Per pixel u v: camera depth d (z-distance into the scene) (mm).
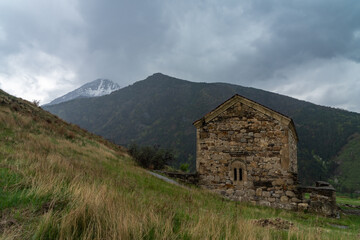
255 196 16688
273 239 6098
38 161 9391
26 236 3838
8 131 17078
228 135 17969
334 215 14727
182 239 4812
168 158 27906
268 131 17234
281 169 16562
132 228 4523
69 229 4074
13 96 30875
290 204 15891
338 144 183000
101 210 5145
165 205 7594
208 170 17969
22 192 5320
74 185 6570
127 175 14117
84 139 26453
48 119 27797
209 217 6480
